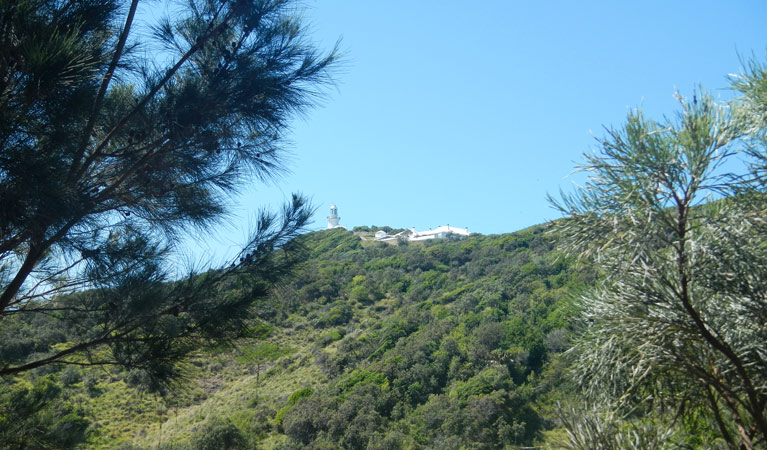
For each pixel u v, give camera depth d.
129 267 3.81
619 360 2.50
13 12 2.87
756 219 2.24
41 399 4.73
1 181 2.88
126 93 4.39
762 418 2.30
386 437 21.84
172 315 3.89
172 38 4.66
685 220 2.34
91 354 4.09
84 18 3.66
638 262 2.47
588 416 2.66
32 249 3.67
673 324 2.38
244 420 23.66
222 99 4.32
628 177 2.35
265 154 4.78
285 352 34.16
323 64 4.71
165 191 4.23
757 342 2.35
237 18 4.77
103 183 3.93
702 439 2.58
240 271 4.22
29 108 2.94
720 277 2.30
